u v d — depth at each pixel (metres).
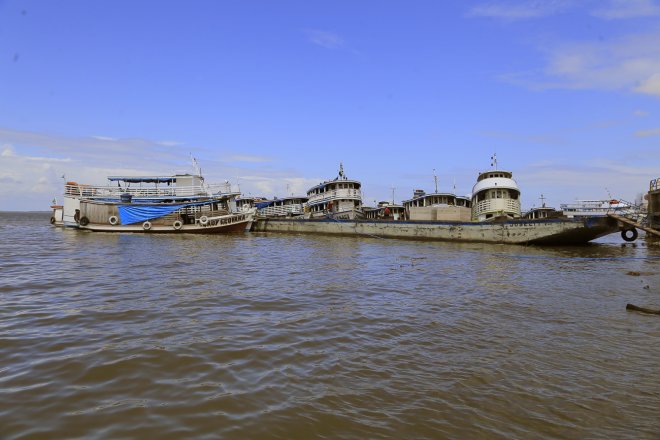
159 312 10.26
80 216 47.12
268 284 14.86
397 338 8.58
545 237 31.73
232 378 6.34
